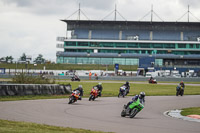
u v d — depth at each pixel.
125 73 176.38
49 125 21.70
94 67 199.25
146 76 169.62
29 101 42.12
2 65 188.75
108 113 32.75
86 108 36.84
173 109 40.19
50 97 50.00
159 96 63.81
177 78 155.88
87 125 23.31
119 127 23.06
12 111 30.16
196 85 120.12
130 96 61.62
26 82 60.00
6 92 46.84
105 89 80.56
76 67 196.62
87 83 108.62
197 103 50.03
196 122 28.12
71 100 41.66
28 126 20.59
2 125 20.34
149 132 21.27
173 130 22.62
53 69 188.50
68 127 21.19
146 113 34.59
